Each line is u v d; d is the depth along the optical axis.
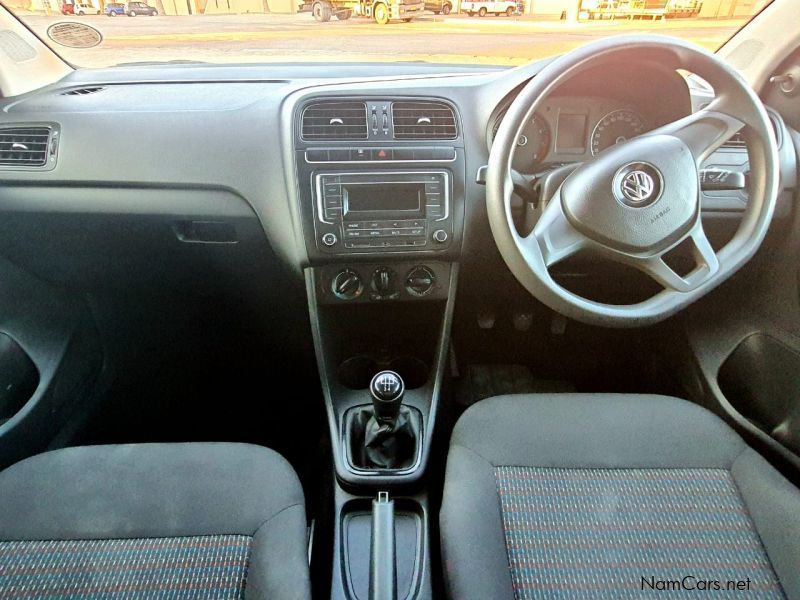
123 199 1.35
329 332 1.45
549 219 1.08
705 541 0.90
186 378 1.83
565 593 0.84
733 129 1.06
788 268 1.27
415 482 1.28
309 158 1.25
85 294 1.66
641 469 1.01
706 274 1.09
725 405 1.40
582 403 1.14
